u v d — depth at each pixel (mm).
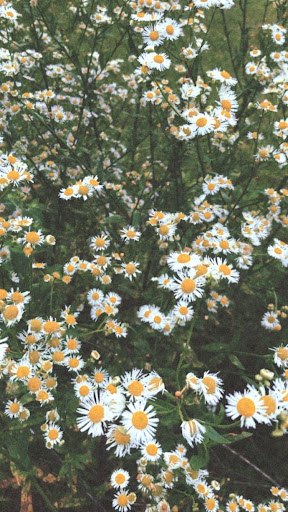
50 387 368
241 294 532
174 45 487
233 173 565
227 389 498
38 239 419
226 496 453
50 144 575
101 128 660
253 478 466
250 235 476
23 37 609
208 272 349
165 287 433
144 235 498
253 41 830
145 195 538
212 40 908
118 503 374
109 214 547
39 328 361
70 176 562
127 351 463
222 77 423
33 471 393
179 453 361
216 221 520
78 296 479
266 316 478
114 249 508
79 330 415
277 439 482
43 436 405
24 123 580
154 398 308
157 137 552
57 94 596
